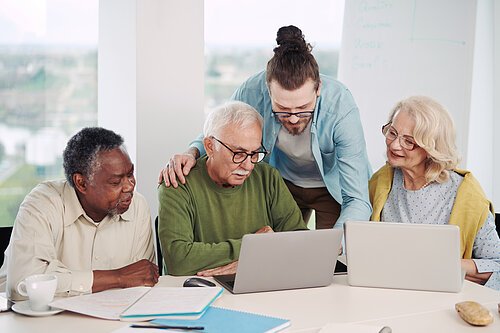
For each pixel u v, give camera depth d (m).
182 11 3.44
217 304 2.06
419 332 1.87
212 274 2.39
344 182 2.97
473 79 4.10
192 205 2.61
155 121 3.45
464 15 3.90
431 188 2.77
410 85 3.93
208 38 4.01
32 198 2.33
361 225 2.24
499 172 4.17
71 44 3.79
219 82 4.07
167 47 3.43
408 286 2.24
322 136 2.96
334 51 4.26
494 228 2.71
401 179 2.85
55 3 3.75
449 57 3.92
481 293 2.22
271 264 2.15
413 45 3.92
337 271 2.45
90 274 2.18
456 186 2.76
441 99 3.93
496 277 2.60
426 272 2.22
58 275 2.15
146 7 3.38
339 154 2.98
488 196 4.21
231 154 2.50
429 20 3.91
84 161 2.25
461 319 1.98
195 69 3.50
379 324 1.93
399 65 3.93
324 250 2.21
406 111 2.71
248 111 2.53
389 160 2.79
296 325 1.90
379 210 2.85
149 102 3.43
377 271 2.25
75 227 2.38
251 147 2.50
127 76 3.47
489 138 4.18
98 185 2.26
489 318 1.92
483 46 4.12
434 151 2.67
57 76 3.80
